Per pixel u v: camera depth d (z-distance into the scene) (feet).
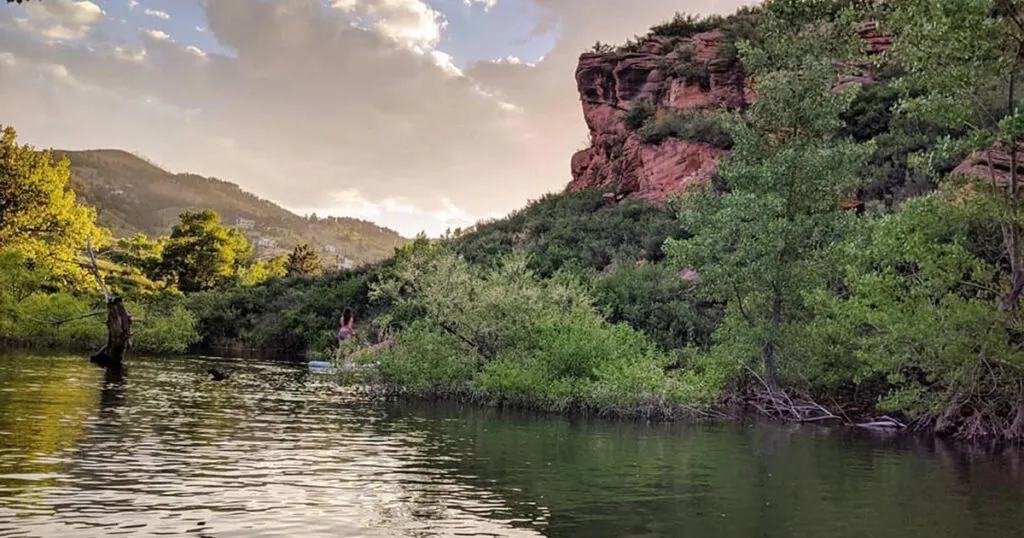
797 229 82.99
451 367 82.17
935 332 67.05
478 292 86.89
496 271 96.22
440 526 29.71
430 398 83.92
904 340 70.23
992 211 65.00
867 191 132.67
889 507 36.70
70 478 34.37
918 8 67.00
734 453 53.31
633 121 204.13
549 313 88.89
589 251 154.61
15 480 33.35
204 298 205.16
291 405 71.00
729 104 193.06
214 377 94.79
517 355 84.48
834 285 91.66
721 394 88.43
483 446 50.96
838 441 63.77
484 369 84.28
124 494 32.04
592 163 215.72
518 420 67.92
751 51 93.45
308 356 166.71
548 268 148.77
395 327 117.39
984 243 76.95
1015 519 34.76
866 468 48.96
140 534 26.43
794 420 80.74
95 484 33.50
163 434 48.67
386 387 85.10
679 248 86.38
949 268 68.74
